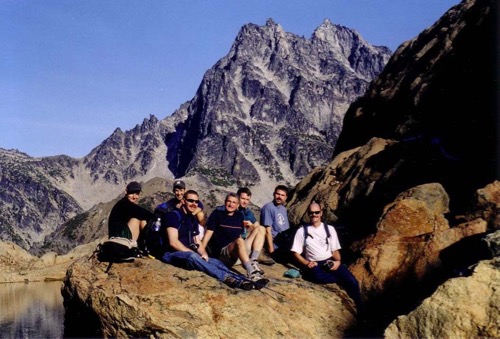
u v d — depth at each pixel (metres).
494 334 9.68
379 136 26.81
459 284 10.23
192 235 12.76
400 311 12.60
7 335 16.42
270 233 14.91
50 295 26.80
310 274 13.11
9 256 39.12
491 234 11.73
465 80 21.77
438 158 19.31
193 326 10.79
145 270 11.91
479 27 22.75
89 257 12.98
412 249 13.52
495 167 17.25
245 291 11.62
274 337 10.97
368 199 20.02
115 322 11.23
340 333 11.74
